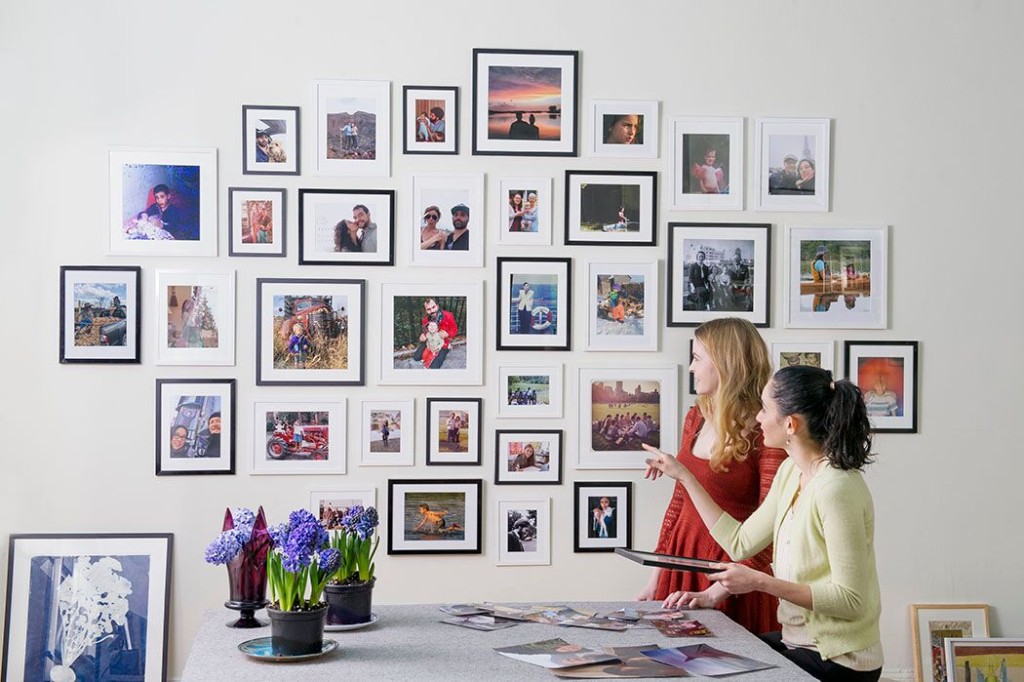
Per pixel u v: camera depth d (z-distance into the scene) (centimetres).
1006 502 444
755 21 435
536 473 425
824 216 437
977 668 420
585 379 428
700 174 432
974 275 443
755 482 348
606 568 428
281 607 246
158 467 411
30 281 407
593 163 429
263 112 415
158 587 408
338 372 419
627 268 429
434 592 422
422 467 422
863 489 276
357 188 420
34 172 407
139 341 411
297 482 418
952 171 443
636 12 430
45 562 404
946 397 442
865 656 272
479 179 423
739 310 433
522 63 425
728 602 331
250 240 416
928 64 442
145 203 412
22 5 407
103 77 411
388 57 421
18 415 407
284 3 417
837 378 438
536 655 252
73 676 402
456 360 423
